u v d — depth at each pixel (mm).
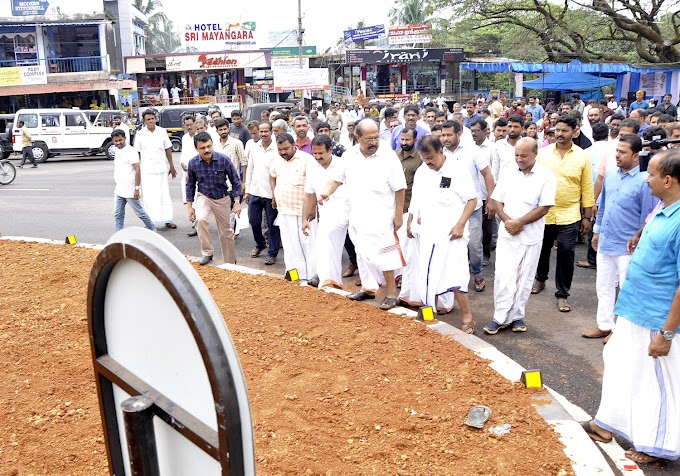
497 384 4410
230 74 41000
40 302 6398
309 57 46406
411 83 45562
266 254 9562
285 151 7414
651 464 3951
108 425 2041
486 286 7953
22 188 17297
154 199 11086
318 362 4852
